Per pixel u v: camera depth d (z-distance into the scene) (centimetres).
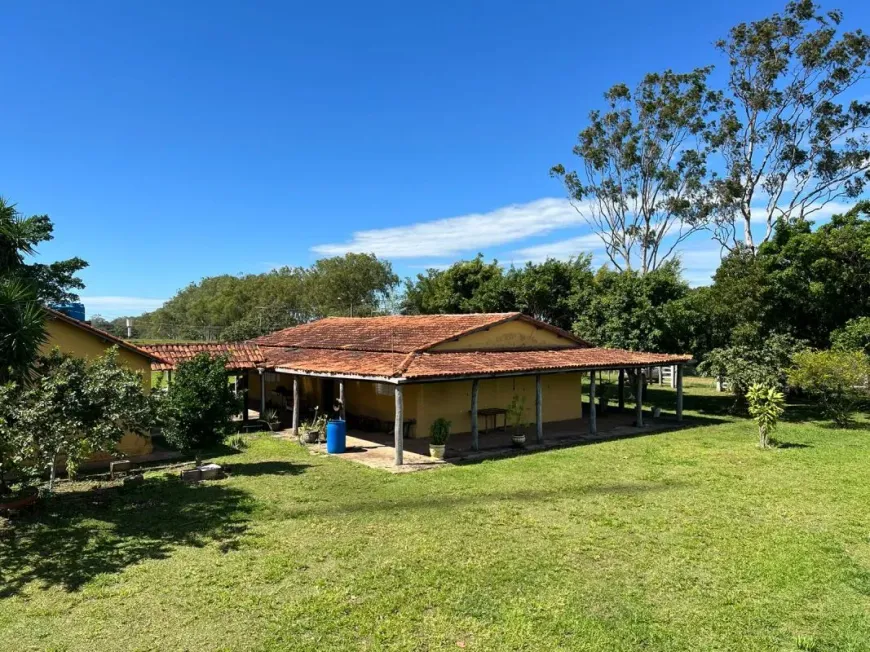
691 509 1007
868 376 1988
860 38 3023
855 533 880
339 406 1936
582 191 4366
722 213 3803
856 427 1953
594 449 1588
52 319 1345
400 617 614
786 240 2350
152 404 1079
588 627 593
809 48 3145
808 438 1756
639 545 829
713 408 2511
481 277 3622
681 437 1789
